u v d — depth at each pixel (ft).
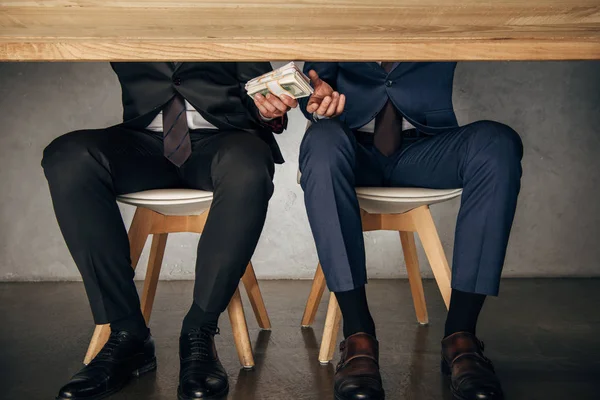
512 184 5.41
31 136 10.40
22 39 4.22
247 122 6.59
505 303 8.93
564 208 10.84
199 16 3.85
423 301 7.83
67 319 8.05
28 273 10.46
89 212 5.44
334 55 4.30
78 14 3.79
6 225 10.43
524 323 7.86
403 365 6.19
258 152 5.62
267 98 5.72
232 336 7.32
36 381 5.78
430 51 4.34
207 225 5.54
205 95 6.40
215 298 5.53
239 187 5.45
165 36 4.20
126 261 5.61
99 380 5.32
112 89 10.47
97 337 5.92
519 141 5.57
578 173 10.84
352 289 5.39
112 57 4.27
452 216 10.68
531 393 5.46
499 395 5.06
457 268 5.48
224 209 5.47
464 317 5.52
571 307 8.71
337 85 6.82
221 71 6.63
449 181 6.20
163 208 6.14
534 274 10.85
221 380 5.40
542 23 4.06
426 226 6.44
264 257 10.66
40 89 10.40
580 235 10.84
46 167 5.49
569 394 5.44
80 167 5.45
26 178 10.41
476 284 5.39
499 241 5.39
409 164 6.58
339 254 5.39
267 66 6.79
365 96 6.71
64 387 5.22
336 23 4.00
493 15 3.92
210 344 5.63
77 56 4.27
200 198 6.05
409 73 6.68
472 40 4.33
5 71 10.37
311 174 5.45
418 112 6.66
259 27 4.06
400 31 4.17
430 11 3.85
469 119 10.78
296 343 7.05
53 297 9.32
